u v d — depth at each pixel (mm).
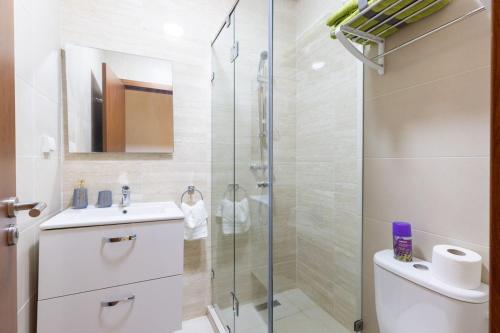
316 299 1500
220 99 1754
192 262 1780
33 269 1077
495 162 372
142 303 1210
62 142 1439
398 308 918
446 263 796
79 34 1477
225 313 1672
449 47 899
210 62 1820
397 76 1095
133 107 1597
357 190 1316
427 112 978
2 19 642
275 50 1495
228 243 1692
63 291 1072
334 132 1459
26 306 1020
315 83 1571
